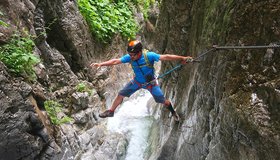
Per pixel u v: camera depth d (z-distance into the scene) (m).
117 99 5.53
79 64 8.55
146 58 4.89
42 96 5.75
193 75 5.39
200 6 5.46
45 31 7.31
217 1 4.54
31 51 5.95
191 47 5.79
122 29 11.77
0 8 5.68
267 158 3.18
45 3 7.27
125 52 11.79
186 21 6.07
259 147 3.24
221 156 3.97
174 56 4.75
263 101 3.26
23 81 5.30
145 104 9.77
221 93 3.91
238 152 3.61
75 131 6.81
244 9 3.68
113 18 11.30
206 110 4.48
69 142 6.38
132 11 13.49
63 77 7.49
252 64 3.49
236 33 3.75
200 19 5.38
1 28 5.47
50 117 6.03
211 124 4.20
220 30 4.20
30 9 6.66
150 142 7.48
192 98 5.29
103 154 7.06
